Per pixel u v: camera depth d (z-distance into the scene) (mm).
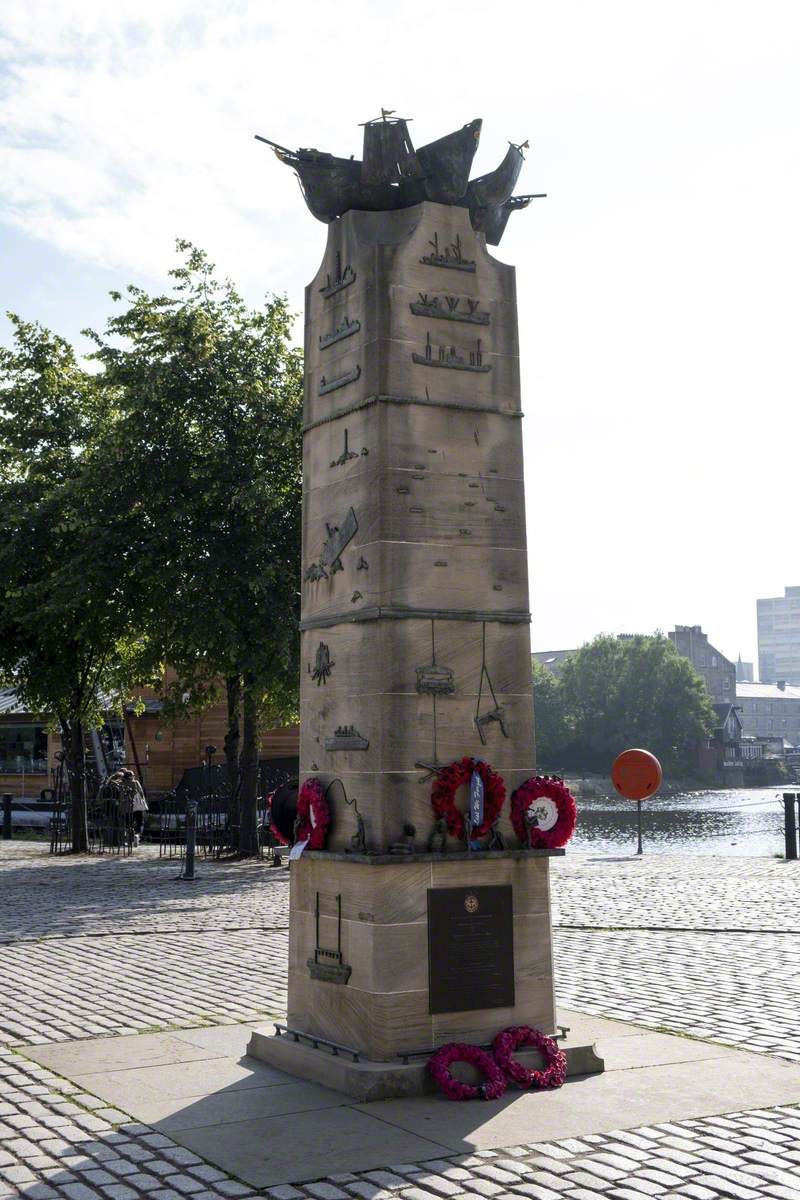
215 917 18250
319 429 9828
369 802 8789
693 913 18547
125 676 32750
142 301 29172
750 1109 7824
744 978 12805
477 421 9430
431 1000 8547
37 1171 6684
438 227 9539
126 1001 11664
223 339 28641
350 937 8742
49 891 22031
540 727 124312
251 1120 7645
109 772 44562
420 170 9562
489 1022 8727
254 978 12969
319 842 9070
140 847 33969
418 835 8750
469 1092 8070
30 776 50656
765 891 21734
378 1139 7242
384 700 8766
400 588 8945
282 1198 6270
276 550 27719
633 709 121250
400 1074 8203
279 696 28516
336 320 9719
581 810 74062
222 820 34625
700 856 30375
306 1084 8523
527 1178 6527
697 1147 7027
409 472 9109
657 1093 8211
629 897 20875
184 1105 7992
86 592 27484
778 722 192000
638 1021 10578
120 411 29766
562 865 27688
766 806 80000
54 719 35156
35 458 31469
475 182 9852
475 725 9070
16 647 31797
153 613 27938
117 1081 8594
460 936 8711
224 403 27984
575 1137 7254
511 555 9414
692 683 123125
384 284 9250
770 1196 6227
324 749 9352
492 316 9648
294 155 9812
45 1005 11469
